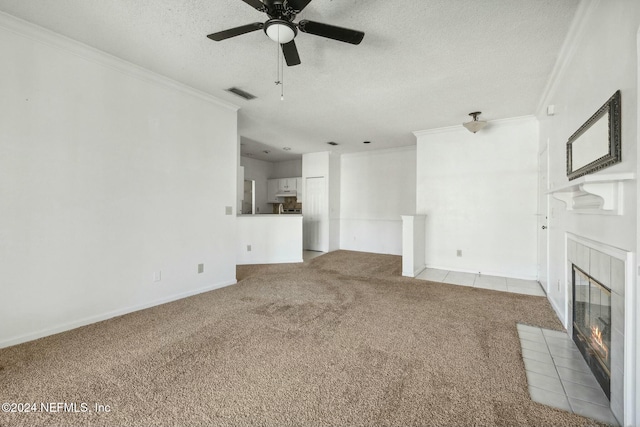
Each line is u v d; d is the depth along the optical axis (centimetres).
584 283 205
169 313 287
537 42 233
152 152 302
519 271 433
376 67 280
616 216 150
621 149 145
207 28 223
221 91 344
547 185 348
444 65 275
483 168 457
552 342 229
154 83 302
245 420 144
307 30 180
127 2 194
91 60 255
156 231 308
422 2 191
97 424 140
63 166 240
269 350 213
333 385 172
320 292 364
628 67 139
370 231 706
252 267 521
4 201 212
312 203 725
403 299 337
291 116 432
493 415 148
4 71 211
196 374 182
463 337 237
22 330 221
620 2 149
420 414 148
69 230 245
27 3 195
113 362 196
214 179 369
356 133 529
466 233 473
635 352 132
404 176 659
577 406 156
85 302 255
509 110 394
